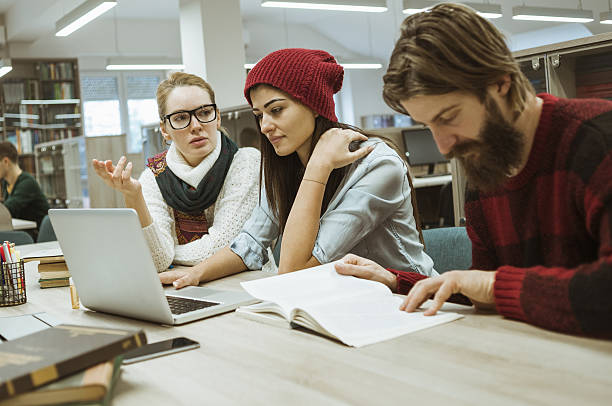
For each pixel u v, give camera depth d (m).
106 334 0.81
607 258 0.82
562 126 0.96
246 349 0.98
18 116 9.22
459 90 0.88
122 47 10.34
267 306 1.16
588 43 2.05
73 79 9.62
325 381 0.80
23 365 0.72
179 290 1.54
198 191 2.06
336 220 1.55
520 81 0.93
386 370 0.82
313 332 1.05
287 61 1.55
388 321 1.04
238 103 6.65
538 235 1.03
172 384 0.84
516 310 0.96
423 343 0.93
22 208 6.09
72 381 0.71
